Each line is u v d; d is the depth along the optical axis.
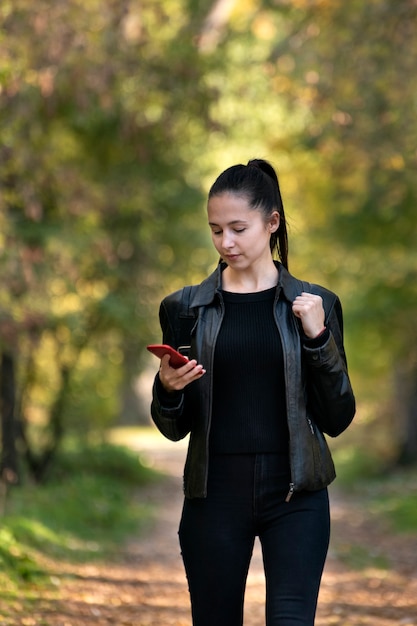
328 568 11.90
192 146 18.23
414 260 21.02
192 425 4.39
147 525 16.11
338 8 14.37
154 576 11.03
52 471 19.19
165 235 19.20
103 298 17.86
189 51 15.29
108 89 13.23
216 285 4.42
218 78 16.39
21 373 17.56
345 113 14.06
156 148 17.59
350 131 14.24
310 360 4.28
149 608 9.00
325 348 4.25
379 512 17.86
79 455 22.61
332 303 4.46
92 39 12.79
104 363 21.09
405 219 20.30
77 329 16.52
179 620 8.48
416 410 25.16
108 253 15.43
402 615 8.77
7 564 9.11
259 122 18.00
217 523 4.34
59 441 18.45
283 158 20.61
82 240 14.94
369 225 20.89
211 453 4.36
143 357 21.56
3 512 12.09
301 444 4.29
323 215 21.98
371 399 28.45
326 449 4.41
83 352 19.92
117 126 16.11
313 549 4.29
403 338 23.22
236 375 4.34
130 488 21.75
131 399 48.41
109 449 23.70
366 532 15.60
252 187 4.35
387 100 13.79
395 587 10.31
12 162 12.32
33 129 13.02
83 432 23.11
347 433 30.67
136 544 13.77
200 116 15.63
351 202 19.67
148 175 17.95
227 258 4.36
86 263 17.05
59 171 13.81
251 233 4.33
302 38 15.61
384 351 24.16
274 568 4.29
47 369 19.44
